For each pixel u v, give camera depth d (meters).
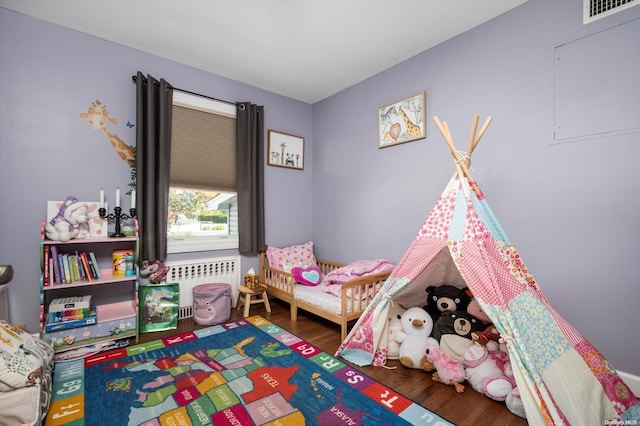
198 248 2.97
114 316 2.30
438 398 1.64
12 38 2.14
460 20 2.23
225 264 3.14
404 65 2.81
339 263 3.45
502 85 2.16
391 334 2.07
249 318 2.90
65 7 2.10
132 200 2.58
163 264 2.66
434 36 2.44
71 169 2.36
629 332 1.69
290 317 2.95
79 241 2.17
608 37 1.73
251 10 2.12
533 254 2.03
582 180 1.83
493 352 1.74
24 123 2.19
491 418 1.48
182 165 2.89
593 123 1.78
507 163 2.14
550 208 1.95
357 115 3.29
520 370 1.37
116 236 2.38
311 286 2.95
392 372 1.91
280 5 2.07
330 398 1.62
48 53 2.26
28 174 2.21
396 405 1.57
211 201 3.30
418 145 2.70
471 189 1.83
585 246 1.83
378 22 2.25
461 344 1.82
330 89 3.46
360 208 3.26
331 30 2.36
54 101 2.29
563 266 1.91
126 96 2.58
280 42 2.52
